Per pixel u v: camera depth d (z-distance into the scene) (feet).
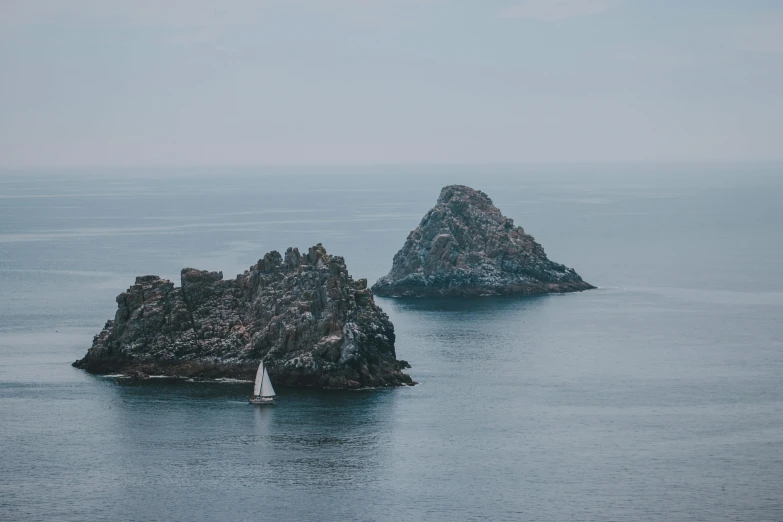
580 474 517.55
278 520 467.93
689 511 477.36
